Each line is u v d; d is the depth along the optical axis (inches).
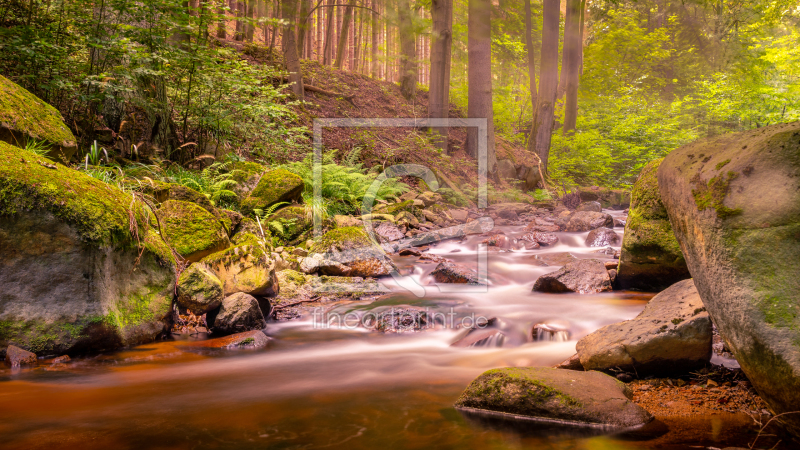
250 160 379.9
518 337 169.2
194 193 245.4
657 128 691.4
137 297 163.6
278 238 286.2
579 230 399.2
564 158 682.2
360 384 128.8
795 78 636.7
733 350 90.2
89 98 264.1
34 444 93.0
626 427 98.0
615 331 131.7
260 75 370.9
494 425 101.7
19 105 207.2
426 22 601.0
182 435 97.5
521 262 290.4
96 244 146.2
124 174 243.3
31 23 275.6
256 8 569.6
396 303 209.5
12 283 140.5
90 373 134.9
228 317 174.1
